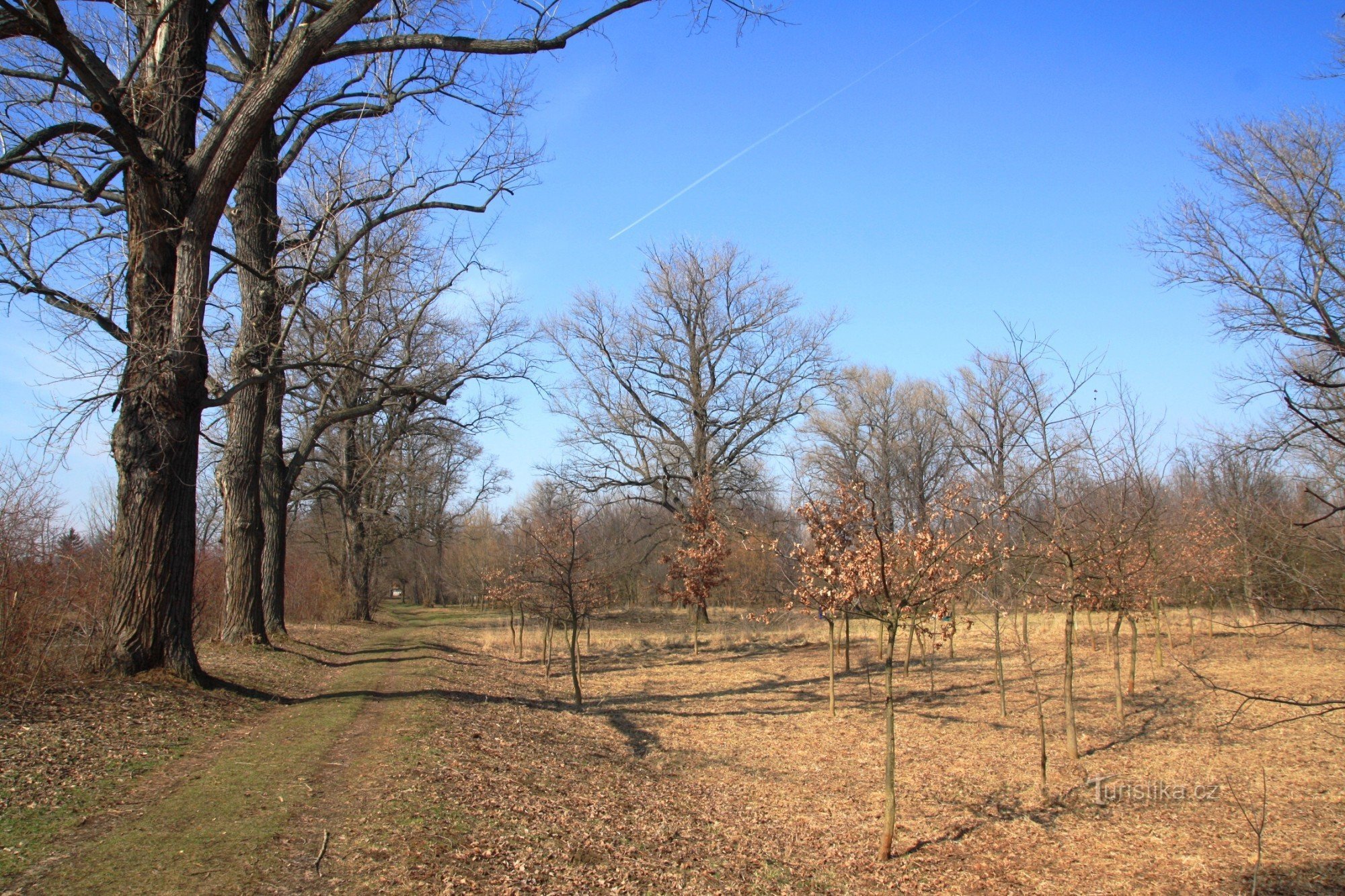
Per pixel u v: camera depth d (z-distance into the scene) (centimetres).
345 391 2558
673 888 632
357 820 638
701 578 2462
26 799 612
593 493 3241
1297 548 596
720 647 2600
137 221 1021
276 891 507
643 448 3275
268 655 1505
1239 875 688
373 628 2977
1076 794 920
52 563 1082
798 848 775
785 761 1100
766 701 1565
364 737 919
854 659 2227
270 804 658
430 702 1174
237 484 1591
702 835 780
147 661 1018
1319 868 690
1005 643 2330
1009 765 1050
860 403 3594
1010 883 695
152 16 1093
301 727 950
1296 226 1427
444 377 1672
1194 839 772
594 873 628
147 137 1008
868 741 1203
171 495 1041
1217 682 1488
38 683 888
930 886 690
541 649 2472
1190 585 1833
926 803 908
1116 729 1212
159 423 1020
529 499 4700
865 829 827
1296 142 1427
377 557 3753
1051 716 1329
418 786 732
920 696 1577
